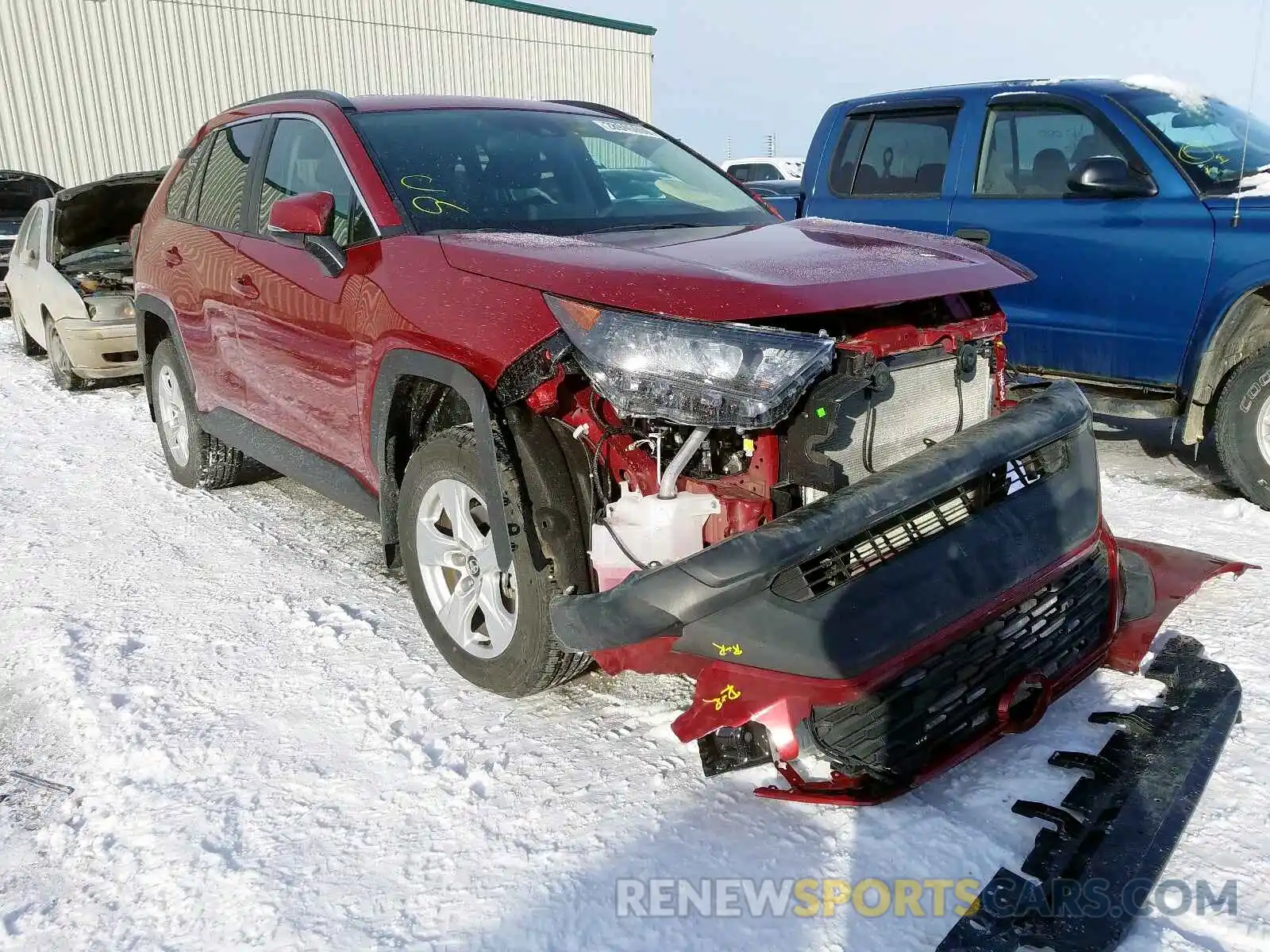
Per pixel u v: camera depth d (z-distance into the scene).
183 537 4.31
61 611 3.56
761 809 2.31
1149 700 2.64
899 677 2.22
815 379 2.36
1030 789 2.30
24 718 2.90
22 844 2.34
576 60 23.62
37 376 8.31
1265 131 4.89
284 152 3.81
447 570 2.97
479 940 1.97
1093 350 4.79
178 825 2.37
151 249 4.82
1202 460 5.06
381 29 20.12
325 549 4.13
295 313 3.41
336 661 3.14
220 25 18.12
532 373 2.39
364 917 2.05
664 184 3.77
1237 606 3.25
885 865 2.10
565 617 2.34
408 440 3.11
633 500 2.40
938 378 2.65
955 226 5.33
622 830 2.27
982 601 2.36
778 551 2.10
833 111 6.19
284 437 3.85
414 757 2.60
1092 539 2.70
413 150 3.42
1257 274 4.12
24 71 16.23
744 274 2.41
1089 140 4.85
